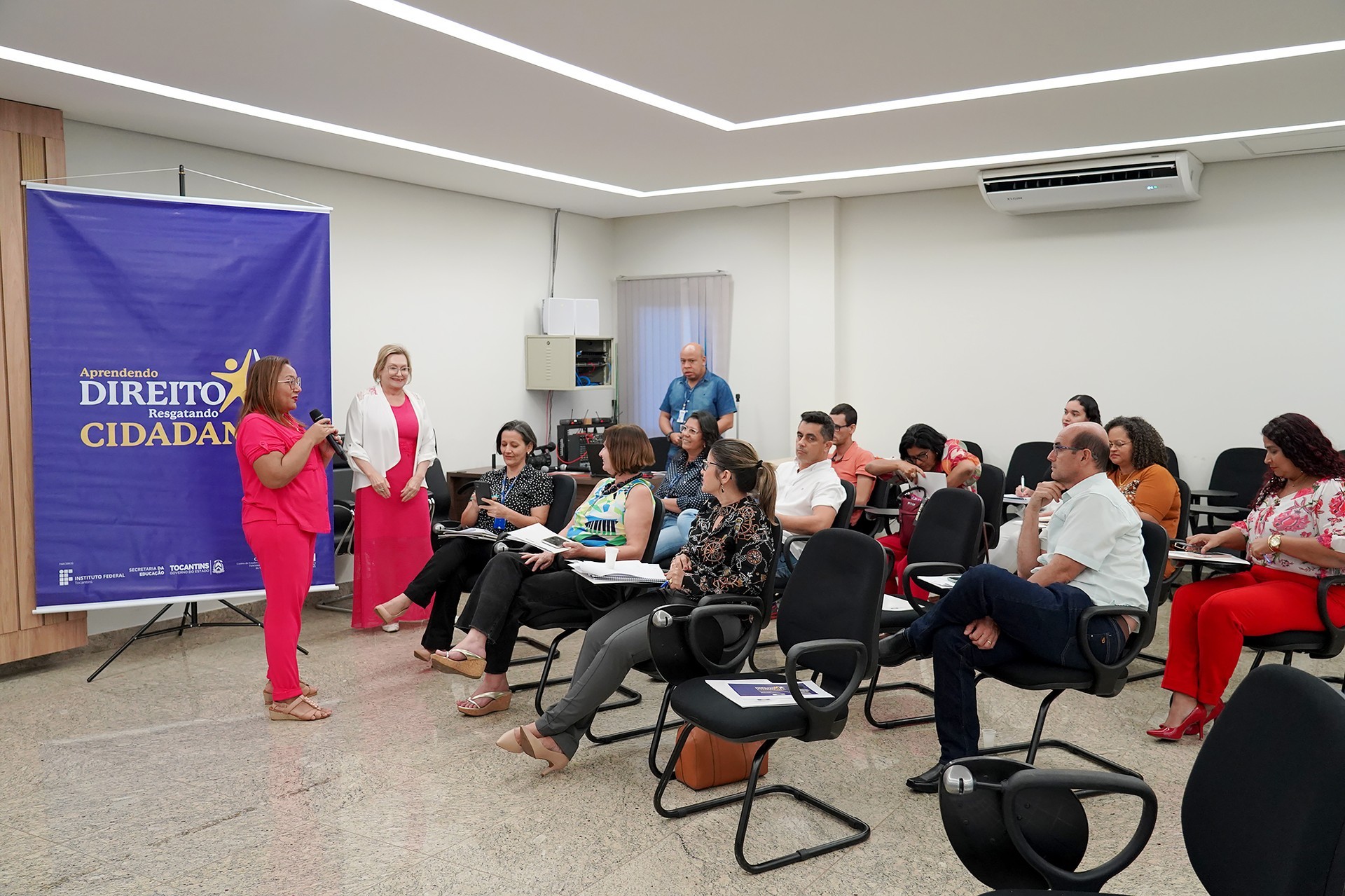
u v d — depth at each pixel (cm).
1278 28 385
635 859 277
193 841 289
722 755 324
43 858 278
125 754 357
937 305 745
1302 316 625
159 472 460
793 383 789
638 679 449
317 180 629
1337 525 339
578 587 378
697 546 334
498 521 457
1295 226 623
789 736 271
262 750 361
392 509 528
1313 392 624
